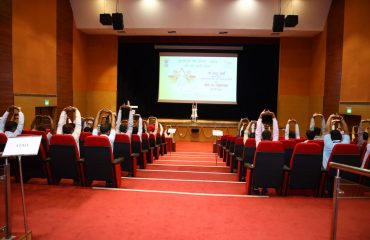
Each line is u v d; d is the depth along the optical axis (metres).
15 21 9.45
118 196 5.10
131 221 4.02
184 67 16.75
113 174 5.59
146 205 4.66
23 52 9.91
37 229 3.73
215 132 9.28
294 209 4.61
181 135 16.33
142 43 16.83
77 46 14.38
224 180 6.64
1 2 8.73
